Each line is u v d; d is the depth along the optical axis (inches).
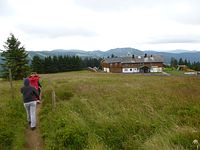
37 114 582.6
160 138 322.7
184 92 704.4
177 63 7421.3
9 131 413.1
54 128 414.9
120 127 391.5
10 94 847.7
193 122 402.3
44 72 4837.6
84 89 880.9
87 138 358.3
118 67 5354.3
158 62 5260.8
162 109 505.4
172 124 391.5
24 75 2128.4
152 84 1099.3
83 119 457.1
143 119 420.8
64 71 5236.2
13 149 364.8
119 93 748.6
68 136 360.2
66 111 510.3
